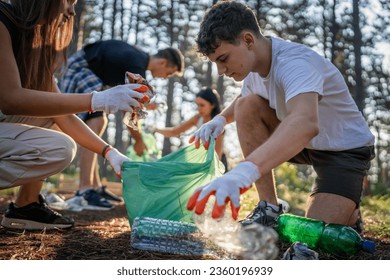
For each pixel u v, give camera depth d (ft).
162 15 49.98
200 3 49.65
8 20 7.66
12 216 9.19
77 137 9.18
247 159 5.91
